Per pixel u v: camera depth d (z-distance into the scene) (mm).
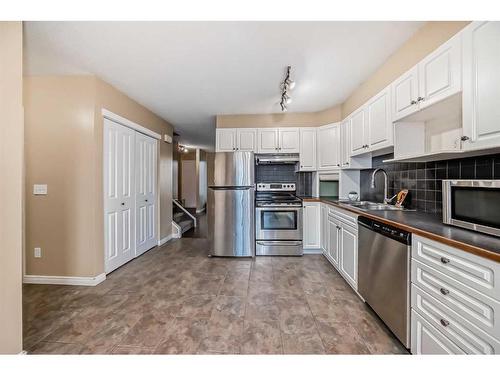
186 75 2553
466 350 1042
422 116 1896
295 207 3523
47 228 2551
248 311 2012
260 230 3543
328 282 2600
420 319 1338
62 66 2328
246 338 1658
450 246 1125
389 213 2043
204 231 5504
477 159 1610
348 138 3154
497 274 914
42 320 1877
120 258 3061
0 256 1317
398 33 1825
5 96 1324
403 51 1974
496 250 957
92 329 1759
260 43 1969
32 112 2535
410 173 2367
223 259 3410
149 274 2832
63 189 2527
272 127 3930
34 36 1840
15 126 1376
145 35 1844
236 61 2264
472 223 1312
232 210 3484
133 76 2561
